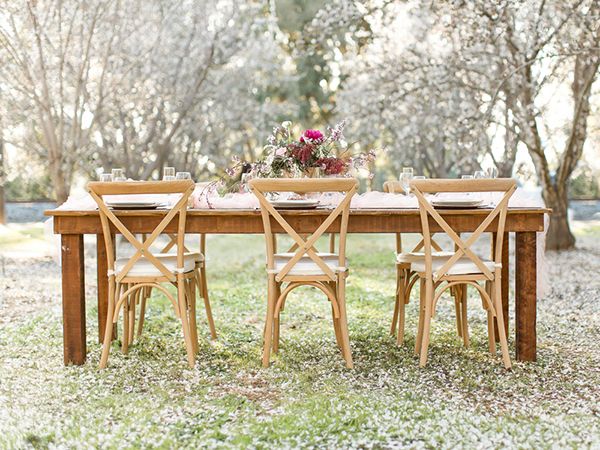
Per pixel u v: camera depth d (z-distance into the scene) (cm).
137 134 1256
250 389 344
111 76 1011
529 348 391
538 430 282
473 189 368
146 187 364
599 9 744
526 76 805
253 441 269
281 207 388
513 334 461
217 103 1322
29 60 914
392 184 468
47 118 910
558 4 735
